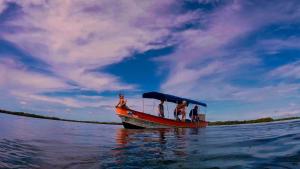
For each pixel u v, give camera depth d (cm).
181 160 537
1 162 484
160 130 1756
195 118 2384
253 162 480
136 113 1953
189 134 1315
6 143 733
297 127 1409
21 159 523
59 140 920
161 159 551
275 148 614
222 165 476
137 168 472
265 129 1410
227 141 838
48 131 1338
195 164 495
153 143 877
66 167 476
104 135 1256
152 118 1997
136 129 1898
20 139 861
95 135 1245
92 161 532
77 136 1139
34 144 762
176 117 2197
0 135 927
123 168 471
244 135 1052
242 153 576
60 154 607
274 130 1241
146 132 1527
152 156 589
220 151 624
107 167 480
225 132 1375
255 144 707
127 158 564
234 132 1329
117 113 1964
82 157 575
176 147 750
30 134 1076
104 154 620
